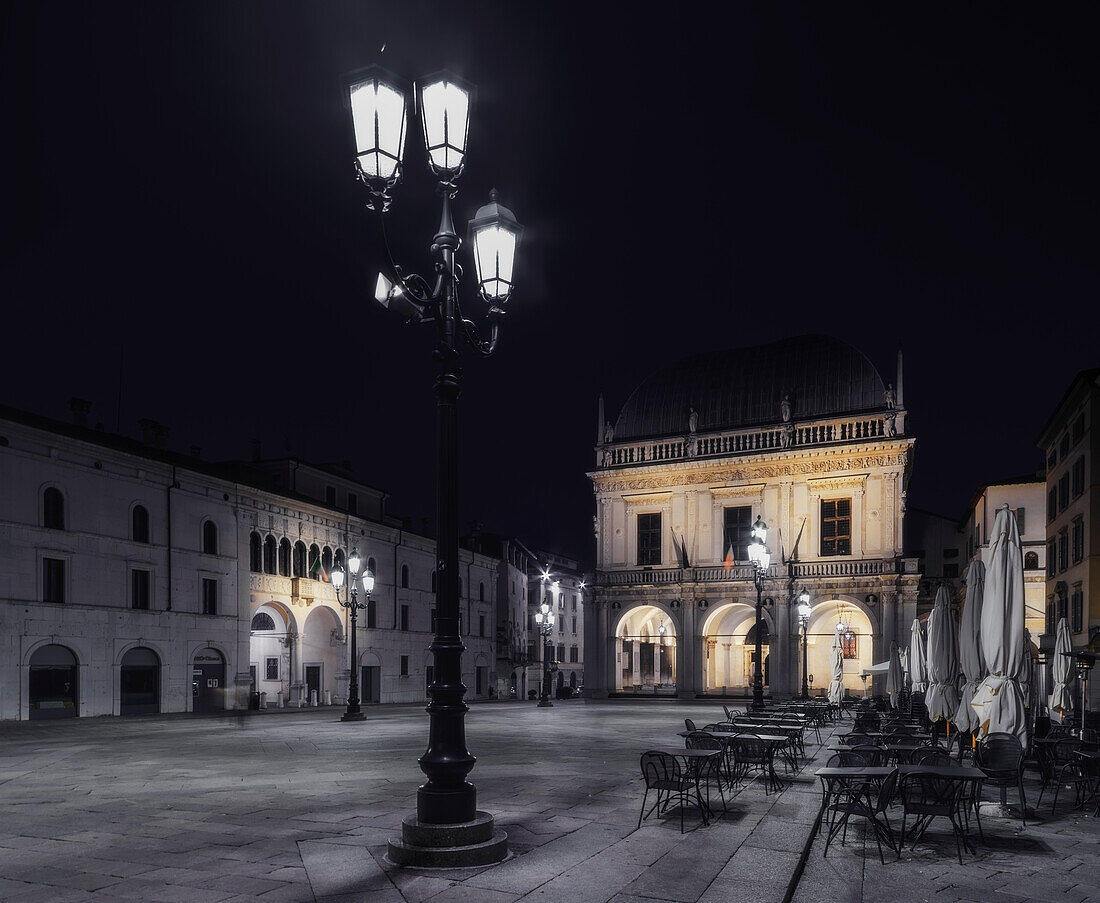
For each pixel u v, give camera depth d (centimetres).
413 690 6250
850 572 5178
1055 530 4412
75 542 3675
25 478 3472
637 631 6344
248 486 4697
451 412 993
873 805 1239
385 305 952
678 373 6256
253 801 1291
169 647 4125
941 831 1101
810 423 5528
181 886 812
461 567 6994
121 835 1041
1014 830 1109
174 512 4219
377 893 785
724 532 5653
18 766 1830
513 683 8000
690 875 841
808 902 788
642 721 3356
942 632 1995
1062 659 2680
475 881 822
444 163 939
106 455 3850
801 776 1534
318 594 5247
